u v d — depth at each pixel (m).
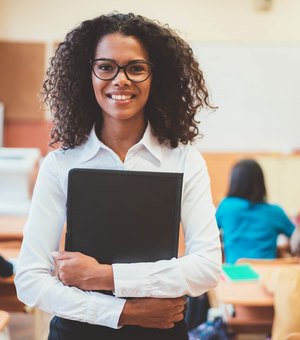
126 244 1.11
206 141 4.75
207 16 4.67
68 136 1.22
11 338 3.03
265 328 2.41
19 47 4.65
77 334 1.14
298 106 4.75
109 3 4.65
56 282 1.10
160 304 1.08
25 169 3.59
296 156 4.73
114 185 1.11
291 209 4.71
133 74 1.14
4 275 2.24
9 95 4.68
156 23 1.21
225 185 4.75
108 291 1.10
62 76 1.25
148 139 1.21
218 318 2.51
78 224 1.11
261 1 4.61
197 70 1.28
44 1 4.62
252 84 4.72
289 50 4.70
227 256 2.91
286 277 2.06
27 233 1.14
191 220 1.17
